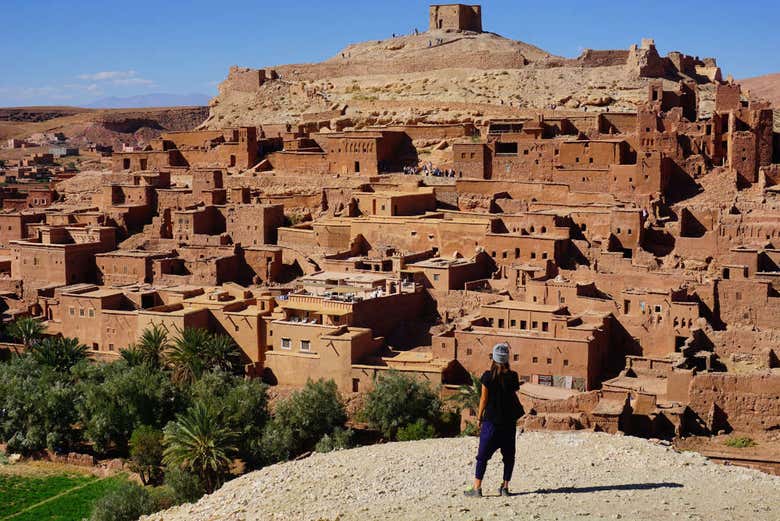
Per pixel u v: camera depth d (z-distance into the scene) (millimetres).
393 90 165375
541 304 91938
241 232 123500
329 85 174250
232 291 106375
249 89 184500
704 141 111000
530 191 115875
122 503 68438
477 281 101250
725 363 81062
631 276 92438
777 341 80375
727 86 114062
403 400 79188
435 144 137000
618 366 87188
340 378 88438
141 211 135125
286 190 133875
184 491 70938
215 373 89750
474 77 161000
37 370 96375
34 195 158000
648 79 148375
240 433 75750
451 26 190000
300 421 80062
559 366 82562
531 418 68312
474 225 108062
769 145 107750
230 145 145625
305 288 105188
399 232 113125
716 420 72562
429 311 101250
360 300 95438
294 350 93250
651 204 106312
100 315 104500
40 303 114188
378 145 132875
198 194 132000
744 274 87125
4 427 89250
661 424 71875
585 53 158500
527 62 161625
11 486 81250
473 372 86312
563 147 117000
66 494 79438
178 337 96562
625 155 115188
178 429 75062
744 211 101000
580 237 104562
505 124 130750
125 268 118500
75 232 125812
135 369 89250
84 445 90188
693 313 84688
